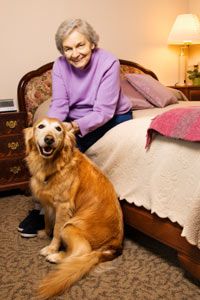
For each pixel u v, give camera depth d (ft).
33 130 5.98
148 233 5.94
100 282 5.13
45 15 10.73
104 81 6.84
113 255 5.71
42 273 5.41
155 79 11.51
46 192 5.94
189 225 4.73
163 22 13.10
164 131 5.28
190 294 4.81
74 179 5.93
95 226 5.59
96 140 7.16
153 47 13.07
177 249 5.31
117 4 11.99
